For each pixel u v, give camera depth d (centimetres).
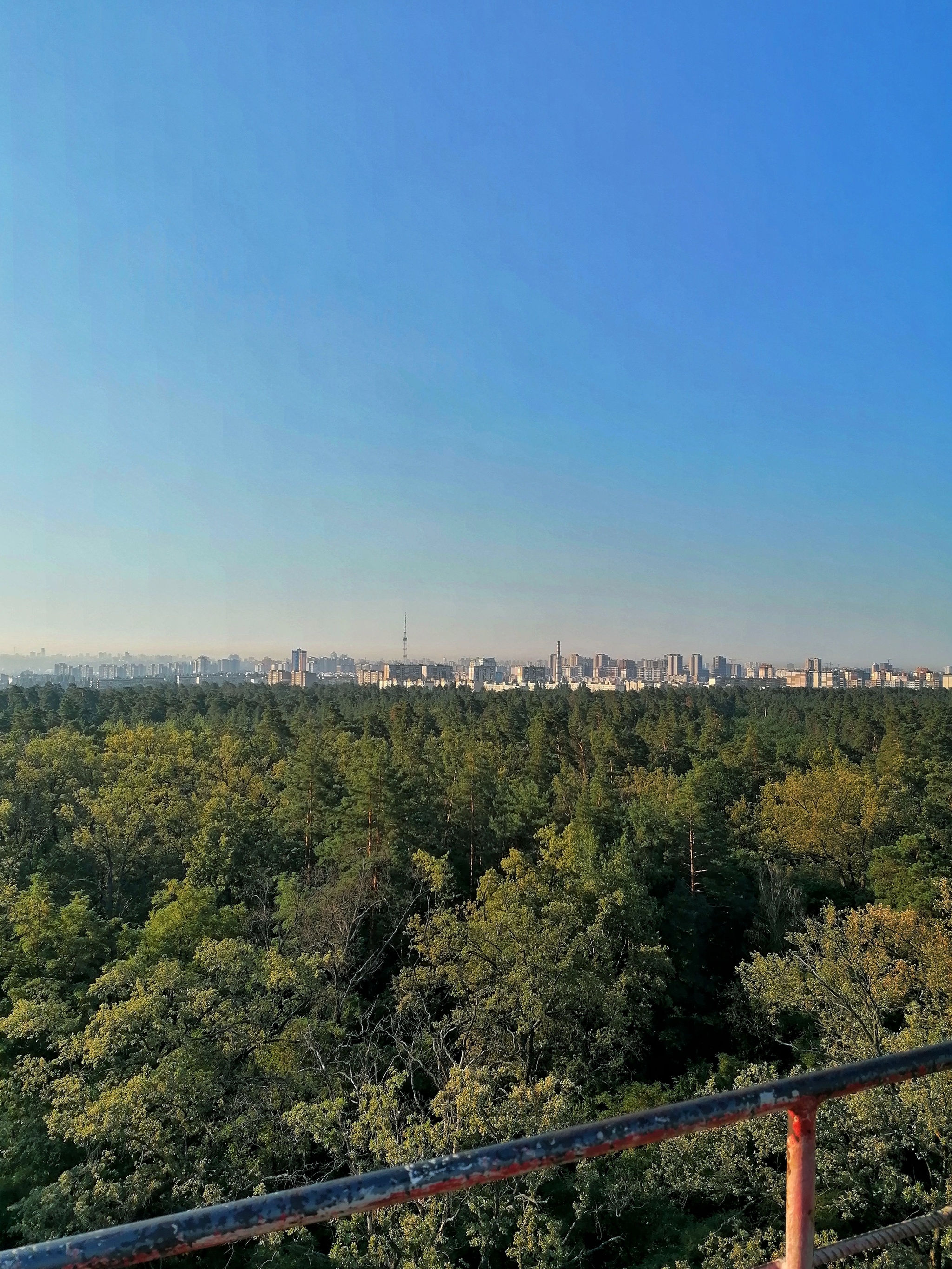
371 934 3269
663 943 3156
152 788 4388
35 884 2927
